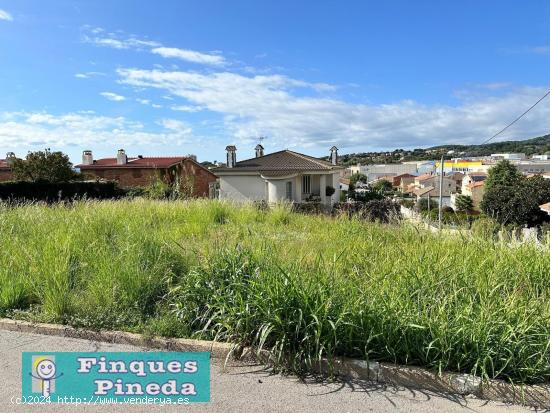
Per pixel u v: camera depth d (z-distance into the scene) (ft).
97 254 15.70
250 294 10.98
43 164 99.91
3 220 22.13
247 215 33.22
